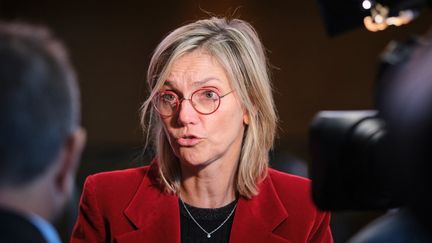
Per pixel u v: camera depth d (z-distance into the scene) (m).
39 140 1.83
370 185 2.18
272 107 4.06
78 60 13.90
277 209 4.14
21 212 1.85
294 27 13.52
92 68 13.93
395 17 2.47
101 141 13.90
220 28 3.92
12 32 1.90
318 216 4.23
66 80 1.90
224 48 3.84
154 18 13.85
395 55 1.94
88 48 13.91
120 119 13.95
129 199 4.16
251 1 13.42
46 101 1.84
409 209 1.87
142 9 13.87
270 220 4.11
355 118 2.25
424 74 1.80
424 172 1.78
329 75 13.58
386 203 2.17
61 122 1.88
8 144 1.80
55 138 1.87
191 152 3.83
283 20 13.50
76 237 4.20
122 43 13.93
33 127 1.82
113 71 13.95
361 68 13.51
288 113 13.68
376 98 1.96
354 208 2.27
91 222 4.17
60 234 7.97
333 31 2.60
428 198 1.80
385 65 1.94
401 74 1.88
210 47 3.83
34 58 1.85
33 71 1.83
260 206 4.15
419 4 2.41
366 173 2.18
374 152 2.16
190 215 4.09
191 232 4.08
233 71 3.84
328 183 2.25
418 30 13.09
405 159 1.82
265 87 3.99
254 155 4.07
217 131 3.82
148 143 4.18
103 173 4.31
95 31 13.91
